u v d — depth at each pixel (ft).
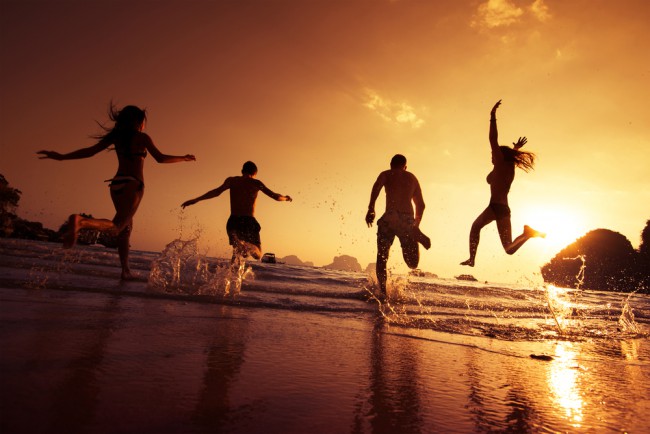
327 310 13.47
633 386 6.72
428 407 4.79
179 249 17.11
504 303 22.09
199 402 4.14
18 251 21.52
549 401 5.48
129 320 8.11
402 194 20.36
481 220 18.26
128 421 3.47
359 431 3.83
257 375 5.37
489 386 6.00
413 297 20.68
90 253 25.43
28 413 3.39
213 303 12.22
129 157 13.91
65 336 6.21
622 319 17.76
